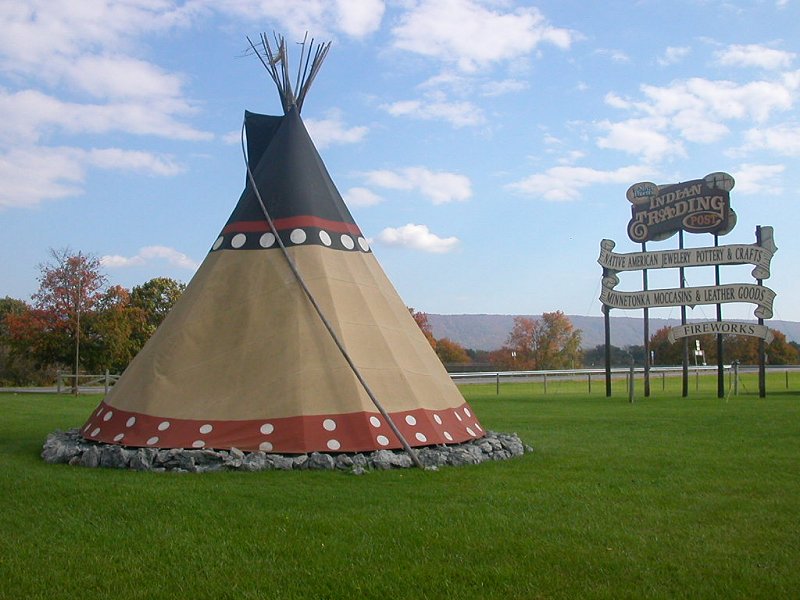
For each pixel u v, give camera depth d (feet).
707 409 69.67
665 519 25.12
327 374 35.94
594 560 20.53
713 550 21.52
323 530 23.31
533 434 49.73
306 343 36.68
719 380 89.25
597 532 23.32
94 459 34.37
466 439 39.22
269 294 38.29
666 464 36.27
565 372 127.85
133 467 33.22
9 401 89.40
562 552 21.24
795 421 56.59
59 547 21.49
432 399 38.99
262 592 18.13
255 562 20.27
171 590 18.28
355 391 35.68
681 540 22.61
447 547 21.67
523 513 25.73
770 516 25.58
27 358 148.46
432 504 26.91
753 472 34.09
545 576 19.26
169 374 36.78
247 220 40.91
